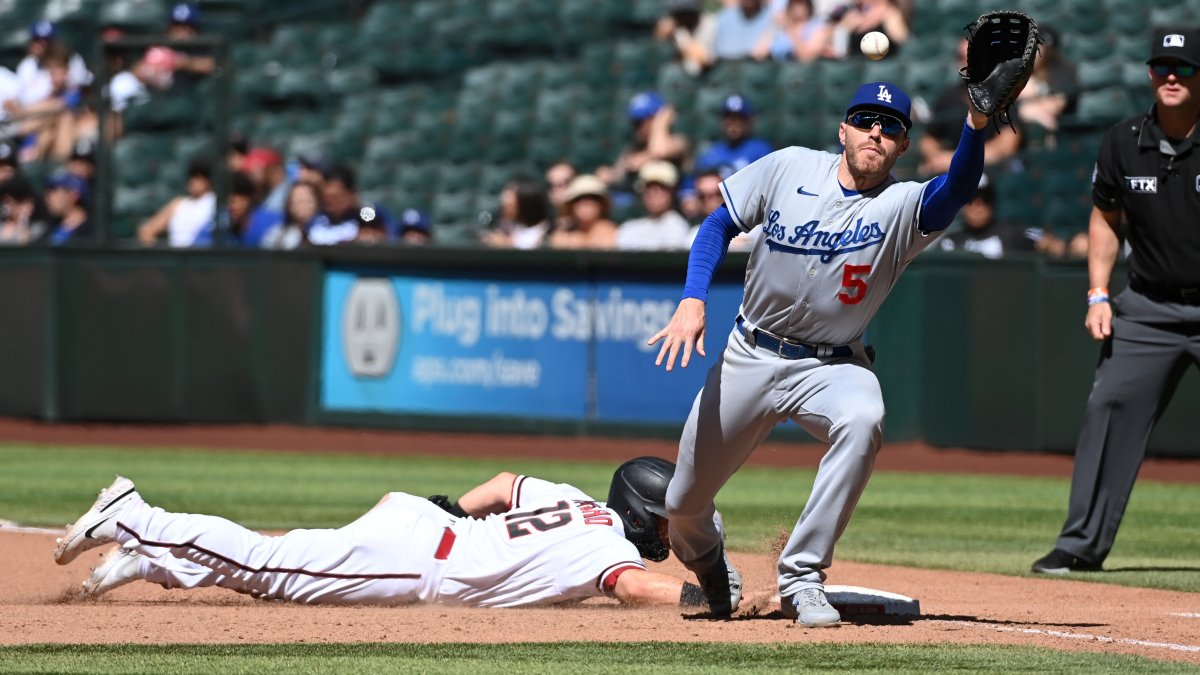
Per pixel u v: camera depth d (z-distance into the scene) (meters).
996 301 41.09
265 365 48.41
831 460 16.91
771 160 17.00
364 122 66.94
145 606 19.12
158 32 71.50
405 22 71.38
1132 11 59.25
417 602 18.83
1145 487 37.06
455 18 71.06
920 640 16.81
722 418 17.23
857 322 16.91
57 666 15.00
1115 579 23.92
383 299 47.62
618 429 44.91
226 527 18.53
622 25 69.00
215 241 51.00
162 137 63.78
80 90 63.22
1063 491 36.38
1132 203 23.98
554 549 18.69
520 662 15.39
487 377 46.50
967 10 60.78
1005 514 32.94
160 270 48.94
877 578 23.94
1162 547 28.41
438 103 66.88
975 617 19.09
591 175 58.34
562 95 65.12
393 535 18.72
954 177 16.09
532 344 45.91
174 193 62.94
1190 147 23.45
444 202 61.09
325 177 52.09
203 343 48.66
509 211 51.66
